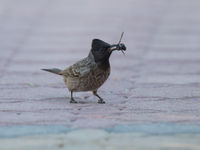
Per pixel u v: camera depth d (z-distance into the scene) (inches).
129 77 552.4
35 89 494.6
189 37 780.6
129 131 337.4
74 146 305.0
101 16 968.3
